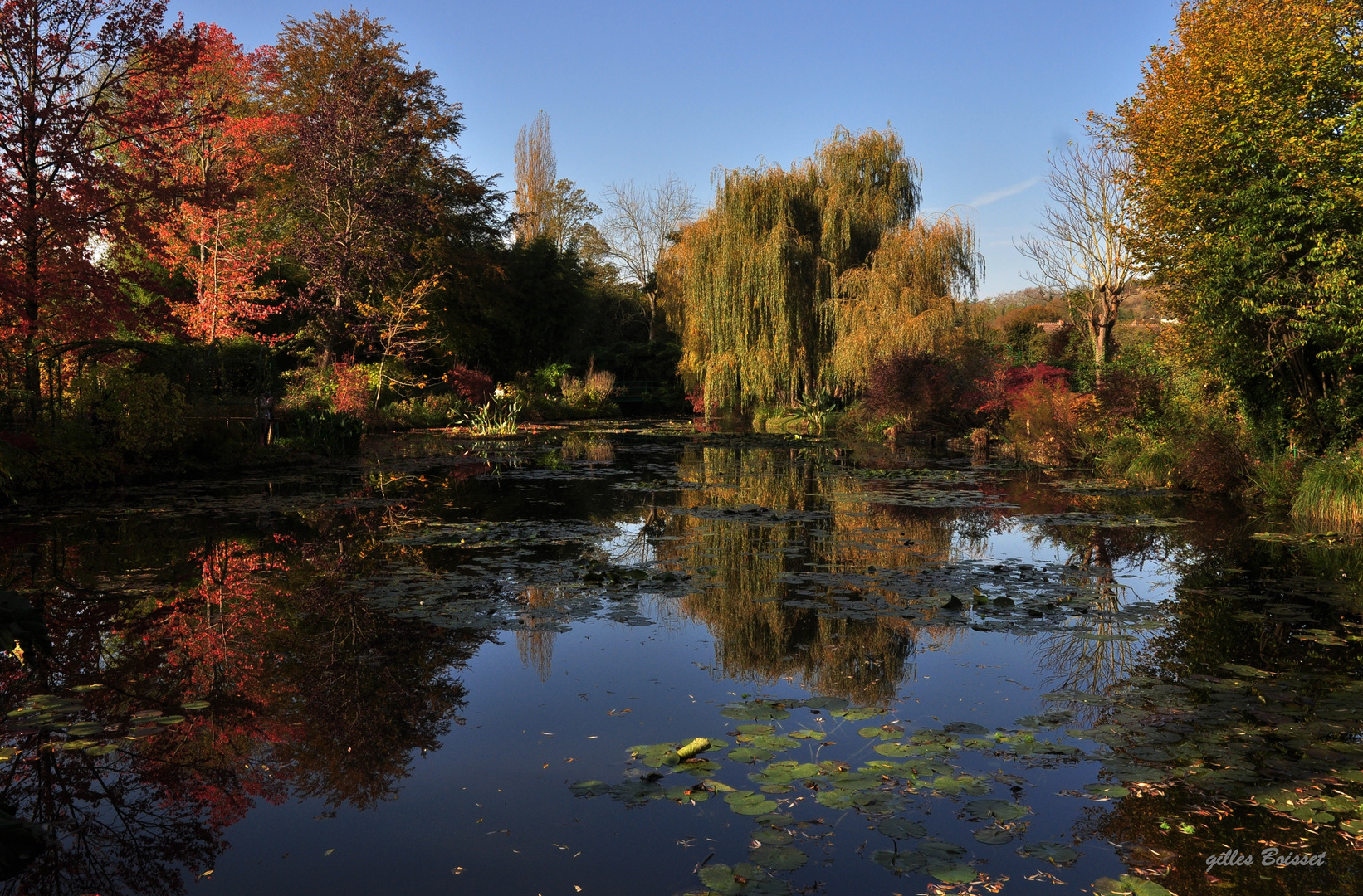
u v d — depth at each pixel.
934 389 21.14
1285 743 3.31
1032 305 35.47
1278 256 9.64
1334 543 7.87
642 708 3.74
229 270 21.20
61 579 6.02
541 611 5.32
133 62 13.02
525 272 34.31
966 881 2.32
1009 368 20.70
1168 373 14.11
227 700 3.78
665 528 8.72
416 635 4.80
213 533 7.97
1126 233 12.73
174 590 5.76
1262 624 5.12
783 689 4.00
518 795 2.92
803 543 7.85
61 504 9.63
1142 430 13.98
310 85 26.64
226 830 2.69
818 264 22.84
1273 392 11.27
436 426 26.27
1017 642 4.76
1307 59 9.59
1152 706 3.73
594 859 2.50
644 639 4.79
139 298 20.50
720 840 2.61
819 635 4.89
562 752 3.27
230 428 14.00
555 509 9.95
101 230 12.29
